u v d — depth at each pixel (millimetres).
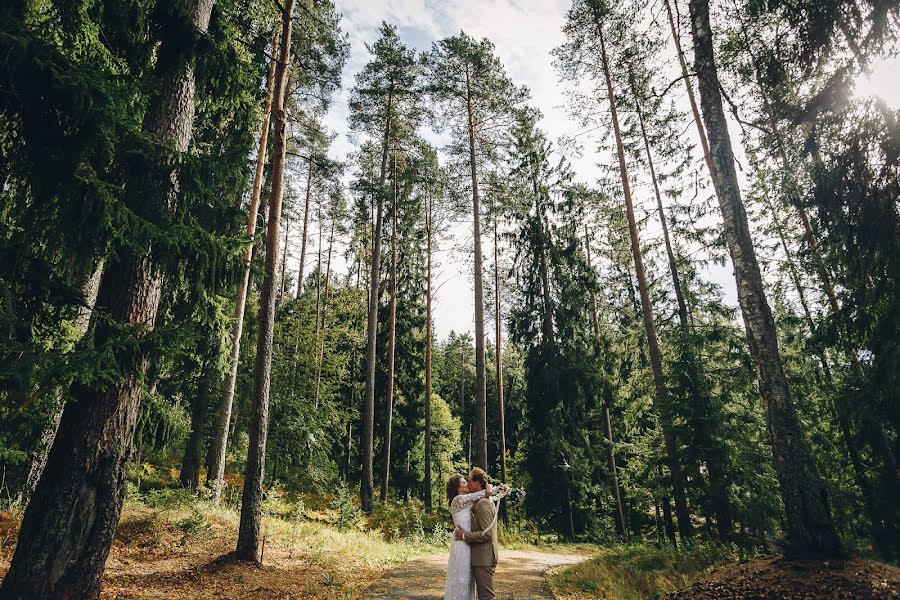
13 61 4230
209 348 9820
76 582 4621
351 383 32406
